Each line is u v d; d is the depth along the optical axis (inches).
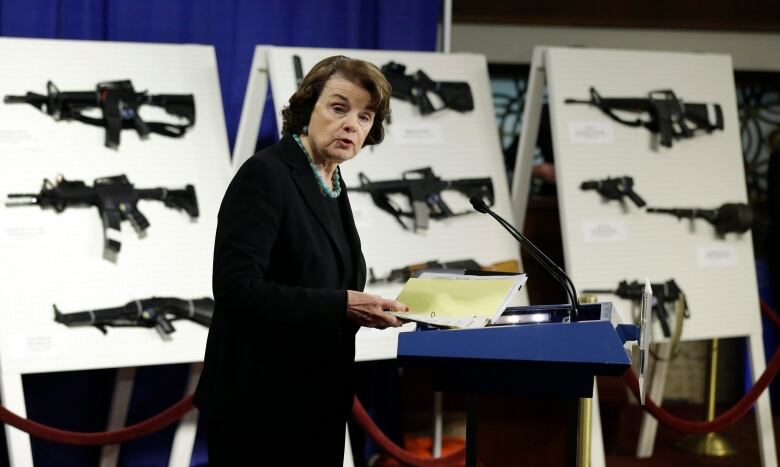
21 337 266.7
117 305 275.4
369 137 179.2
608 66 330.3
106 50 291.6
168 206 286.8
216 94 301.0
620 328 166.6
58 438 271.1
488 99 325.7
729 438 390.6
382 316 155.9
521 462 164.7
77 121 283.0
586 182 319.3
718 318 325.1
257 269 155.6
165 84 294.8
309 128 169.6
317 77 168.1
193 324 281.9
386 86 168.7
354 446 360.2
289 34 344.8
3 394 266.2
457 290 159.5
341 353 167.9
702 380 437.4
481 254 311.1
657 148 329.1
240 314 154.6
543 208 382.6
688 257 325.1
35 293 269.9
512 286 155.3
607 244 317.7
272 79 301.9
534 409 164.6
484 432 165.3
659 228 324.2
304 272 163.5
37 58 283.6
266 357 161.3
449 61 323.9
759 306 341.1
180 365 339.6
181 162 291.0
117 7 325.7
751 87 431.8
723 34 417.7
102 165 282.2
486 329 143.7
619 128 327.0
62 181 276.1
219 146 297.3
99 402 330.0
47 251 272.8
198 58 301.3
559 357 141.6
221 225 160.2
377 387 357.7
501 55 405.1
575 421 153.5
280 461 163.3
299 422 162.2
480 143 320.5
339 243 169.6
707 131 336.2
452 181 312.3
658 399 362.6
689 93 336.2
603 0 404.8
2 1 312.8
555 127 320.8
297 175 166.1
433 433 353.7
